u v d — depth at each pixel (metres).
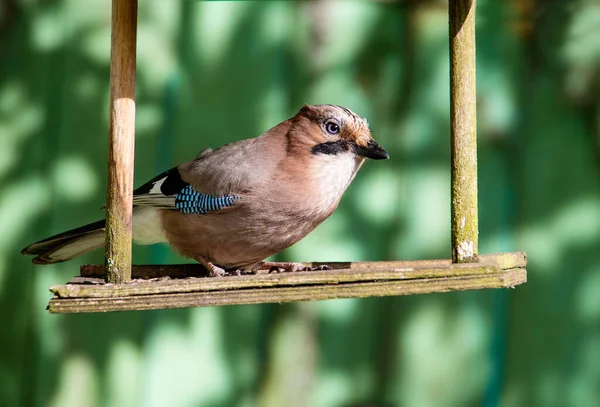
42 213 10.90
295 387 10.90
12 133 10.97
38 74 11.02
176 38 11.12
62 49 11.03
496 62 11.10
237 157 9.04
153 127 11.03
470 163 7.83
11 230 10.89
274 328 10.97
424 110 11.07
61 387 10.78
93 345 10.86
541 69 11.02
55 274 10.81
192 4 11.14
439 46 11.13
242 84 11.13
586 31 10.88
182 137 11.05
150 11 11.09
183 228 9.14
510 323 10.84
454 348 10.86
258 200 8.85
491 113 11.05
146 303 7.19
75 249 9.46
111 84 7.90
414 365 10.89
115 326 10.90
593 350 10.66
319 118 9.03
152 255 11.08
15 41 11.04
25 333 10.81
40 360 10.80
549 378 10.73
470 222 7.78
